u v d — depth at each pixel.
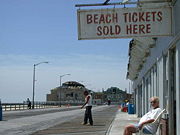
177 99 9.60
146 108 21.42
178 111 9.44
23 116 33.75
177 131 9.61
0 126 20.48
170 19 9.13
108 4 9.27
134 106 38.28
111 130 17.05
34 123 23.11
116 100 148.75
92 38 9.32
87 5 9.29
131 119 26.33
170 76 10.90
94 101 135.38
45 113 42.28
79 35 9.34
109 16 9.30
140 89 29.09
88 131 16.81
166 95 11.80
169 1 9.13
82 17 9.36
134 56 21.41
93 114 36.97
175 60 10.25
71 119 27.58
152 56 16.16
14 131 17.23
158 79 13.76
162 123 10.74
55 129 18.19
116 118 27.95
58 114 38.75
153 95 16.23
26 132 16.66
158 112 9.18
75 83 159.25
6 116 33.69
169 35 9.12
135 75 32.94
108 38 9.28
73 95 148.12
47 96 149.75
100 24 9.32
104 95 151.25
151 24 9.18
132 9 9.24
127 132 9.18
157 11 9.17
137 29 9.21
